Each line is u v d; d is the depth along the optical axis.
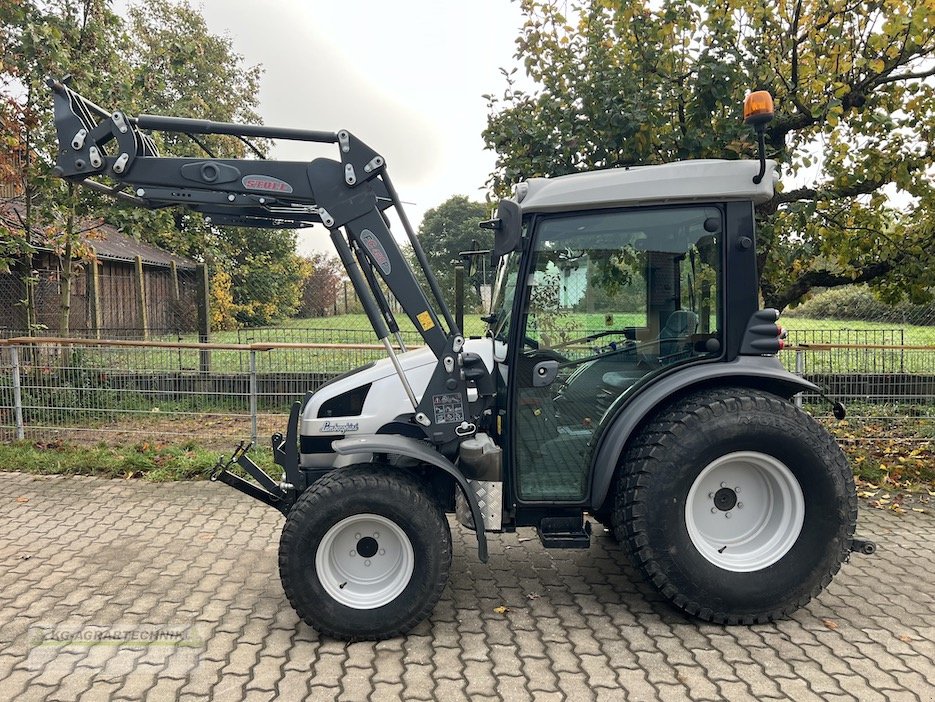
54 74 7.18
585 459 3.38
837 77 5.84
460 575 3.83
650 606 3.45
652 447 3.13
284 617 3.31
